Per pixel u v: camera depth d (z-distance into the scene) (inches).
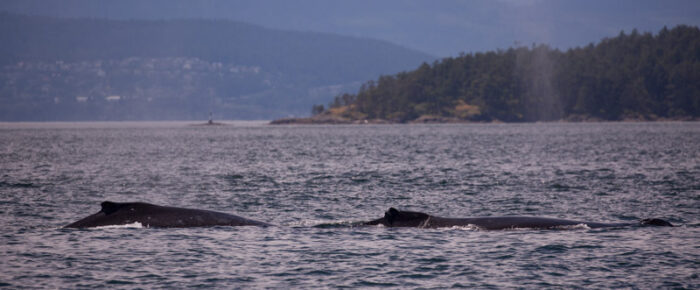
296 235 3533.5
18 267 2923.2
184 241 3353.8
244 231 3595.0
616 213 4564.5
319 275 2844.5
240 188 6294.3
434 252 3174.2
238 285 2714.1
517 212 4697.3
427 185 6476.4
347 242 3378.4
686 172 7598.4
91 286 2682.1
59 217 4436.5
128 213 3678.6
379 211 4768.7
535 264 2967.5
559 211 4697.3
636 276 2787.9
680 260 3004.4
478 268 2928.2
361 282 2760.8
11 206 4970.5
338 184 6614.2
